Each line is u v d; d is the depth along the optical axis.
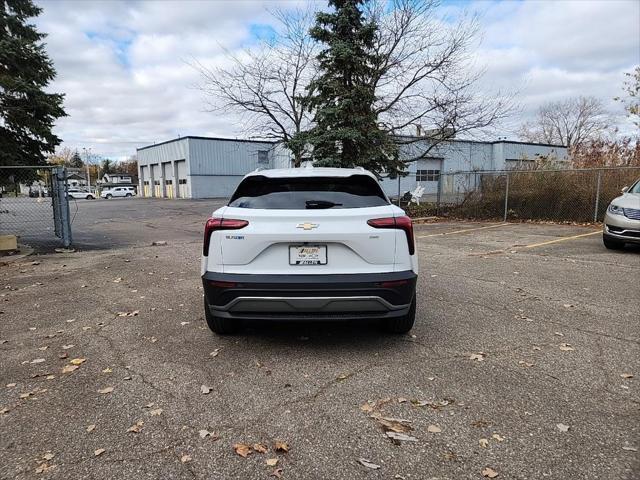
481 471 2.33
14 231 14.51
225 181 44.59
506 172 17.11
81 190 73.19
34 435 2.71
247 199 4.04
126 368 3.67
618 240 9.22
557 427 2.72
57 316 5.12
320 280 3.59
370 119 14.43
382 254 3.70
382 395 3.15
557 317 4.88
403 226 3.77
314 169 4.49
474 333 4.39
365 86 14.53
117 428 2.78
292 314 3.70
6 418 2.91
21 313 5.25
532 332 4.41
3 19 12.41
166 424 2.82
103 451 2.54
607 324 4.62
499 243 10.83
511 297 5.71
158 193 52.16
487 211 17.67
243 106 19.31
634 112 19.45
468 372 3.51
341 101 14.07
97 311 5.30
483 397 3.11
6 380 3.47
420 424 2.79
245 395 3.18
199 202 36.25
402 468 2.37
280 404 3.05
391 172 15.57
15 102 12.06
